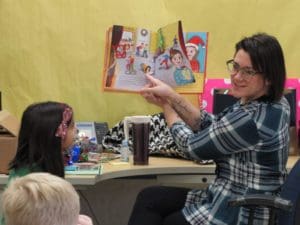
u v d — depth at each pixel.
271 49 1.87
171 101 2.18
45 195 1.26
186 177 2.40
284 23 2.94
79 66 2.98
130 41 2.31
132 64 2.31
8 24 2.95
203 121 2.17
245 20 2.95
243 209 1.83
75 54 2.98
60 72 2.98
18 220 1.24
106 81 2.30
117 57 2.30
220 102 2.70
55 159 1.86
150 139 2.70
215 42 2.96
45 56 2.98
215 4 2.95
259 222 1.82
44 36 2.97
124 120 2.63
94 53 2.98
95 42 2.98
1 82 2.98
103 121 3.00
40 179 1.32
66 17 2.96
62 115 1.91
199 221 1.90
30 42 2.96
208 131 1.89
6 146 2.20
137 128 2.39
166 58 2.32
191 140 1.93
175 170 2.36
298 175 1.77
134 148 2.40
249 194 1.80
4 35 2.96
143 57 2.31
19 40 2.96
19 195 1.26
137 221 2.08
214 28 2.96
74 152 2.34
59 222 1.26
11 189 1.29
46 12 2.96
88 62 2.98
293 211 1.75
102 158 2.53
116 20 2.97
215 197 1.91
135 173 2.30
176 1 2.95
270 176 1.86
